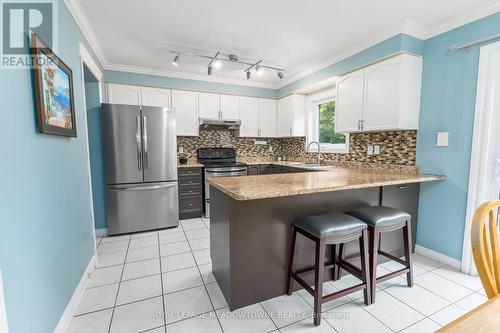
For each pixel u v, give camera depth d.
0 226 0.93
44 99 1.29
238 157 4.72
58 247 1.47
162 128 3.21
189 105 4.03
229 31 2.52
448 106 2.23
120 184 3.06
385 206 2.05
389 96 2.43
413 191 2.44
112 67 3.51
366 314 1.63
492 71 1.95
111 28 2.44
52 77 1.40
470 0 1.91
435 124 2.33
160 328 1.50
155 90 3.80
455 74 2.17
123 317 1.60
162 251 2.60
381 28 2.41
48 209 1.35
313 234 1.53
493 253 0.93
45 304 1.28
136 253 2.55
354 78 2.85
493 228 0.95
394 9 2.07
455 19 2.16
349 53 2.92
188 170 3.72
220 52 3.06
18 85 1.10
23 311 1.07
